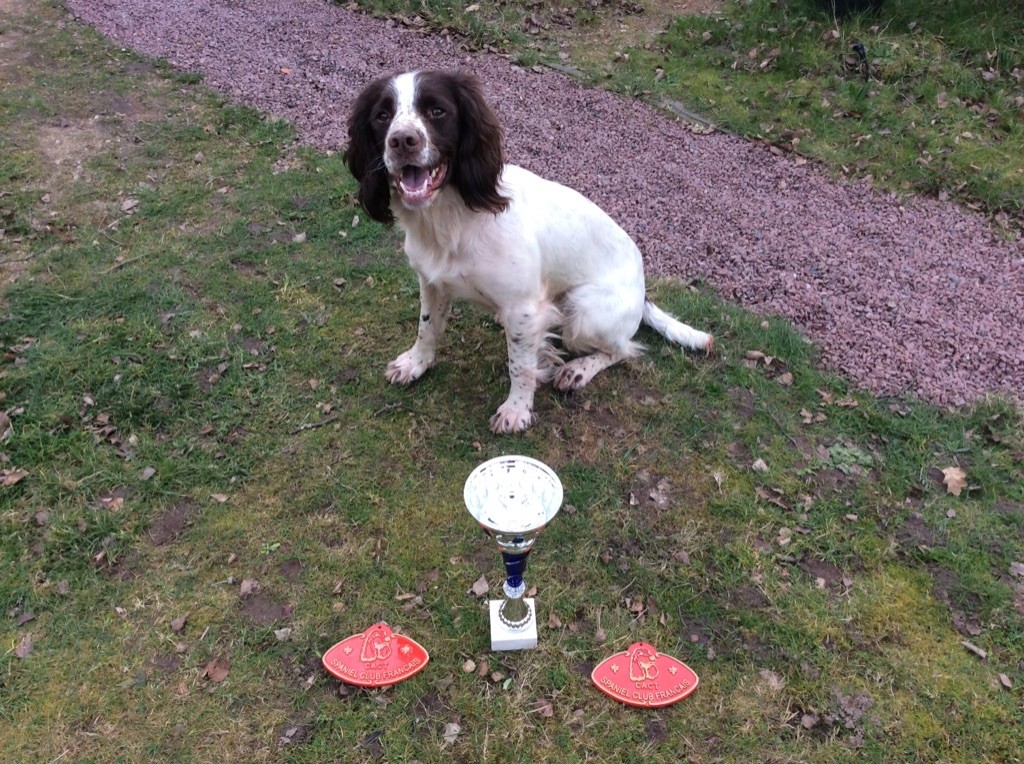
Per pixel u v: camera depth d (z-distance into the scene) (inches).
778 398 59.4
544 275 53.5
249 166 84.1
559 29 119.8
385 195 49.4
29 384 57.4
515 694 40.6
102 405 56.1
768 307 69.0
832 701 40.8
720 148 93.3
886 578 46.9
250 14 121.4
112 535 47.6
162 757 37.9
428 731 39.2
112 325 62.7
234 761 37.8
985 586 46.5
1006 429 57.2
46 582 45.2
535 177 53.7
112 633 42.9
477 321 65.2
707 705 40.5
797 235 79.0
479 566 46.9
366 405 57.5
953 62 104.4
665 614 44.5
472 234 48.8
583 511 50.3
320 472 52.4
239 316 64.8
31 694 40.1
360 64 107.7
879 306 69.5
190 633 43.0
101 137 88.0
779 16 115.3
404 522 49.4
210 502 50.2
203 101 95.9
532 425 56.4
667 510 50.6
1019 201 82.8
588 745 38.8
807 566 47.6
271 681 40.9
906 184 86.6
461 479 52.3
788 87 102.3
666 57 111.1
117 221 75.3
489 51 113.1
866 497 52.0
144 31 113.3
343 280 68.9
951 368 62.9
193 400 57.0
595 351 60.5
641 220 80.5
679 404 58.1
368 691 40.6
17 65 101.7
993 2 111.8
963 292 71.6
